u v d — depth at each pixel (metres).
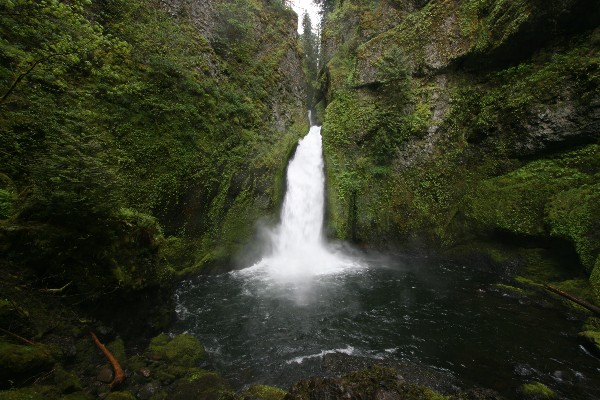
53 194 5.16
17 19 7.32
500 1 13.66
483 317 8.84
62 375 4.40
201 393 5.35
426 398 4.43
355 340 7.70
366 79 18.61
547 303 9.37
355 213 15.70
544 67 11.99
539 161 11.68
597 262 8.87
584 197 10.02
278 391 5.25
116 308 6.25
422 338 7.81
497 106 13.08
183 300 9.65
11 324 4.35
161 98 11.29
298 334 7.98
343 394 4.37
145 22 12.42
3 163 6.69
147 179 10.00
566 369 6.48
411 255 14.32
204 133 12.55
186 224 11.27
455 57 15.14
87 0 6.79
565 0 10.96
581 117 10.64
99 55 9.93
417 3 18.86
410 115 15.89
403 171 15.30
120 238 6.46
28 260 4.99
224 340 7.62
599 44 10.67
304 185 16.78
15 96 7.25
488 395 5.55
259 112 16.72
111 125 9.45
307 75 27.55
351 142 17.30
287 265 13.45
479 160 13.33
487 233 12.50
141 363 5.75
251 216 13.73
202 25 15.88
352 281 11.66
